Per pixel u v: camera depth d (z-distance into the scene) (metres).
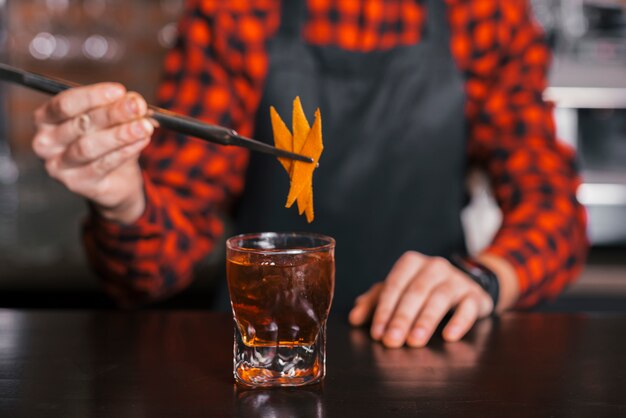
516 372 0.74
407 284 0.85
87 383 0.72
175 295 1.74
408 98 1.18
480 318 0.88
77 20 2.52
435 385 0.71
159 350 0.79
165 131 1.12
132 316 0.89
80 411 0.66
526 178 1.11
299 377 0.71
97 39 2.51
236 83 1.16
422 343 0.80
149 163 1.10
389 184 1.18
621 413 0.66
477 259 1.00
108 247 0.98
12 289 1.77
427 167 1.18
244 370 0.71
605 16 1.97
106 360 0.77
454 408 0.67
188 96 1.14
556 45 1.98
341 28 1.17
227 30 1.15
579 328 0.85
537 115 1.16
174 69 1.16
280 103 1.16
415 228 1.19
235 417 0.65
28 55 2.51
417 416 0.66
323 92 1.17
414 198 1.18
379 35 1.18
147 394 0.69
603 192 1.87
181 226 1.06
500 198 1.14
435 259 0.89
